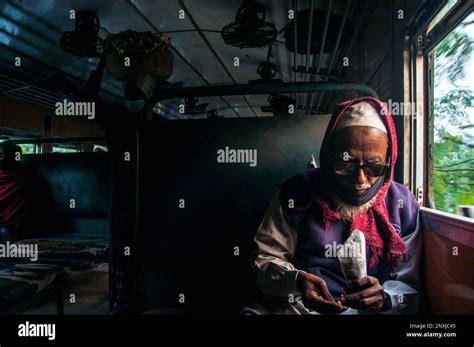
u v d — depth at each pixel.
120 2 4.11
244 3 3.74
